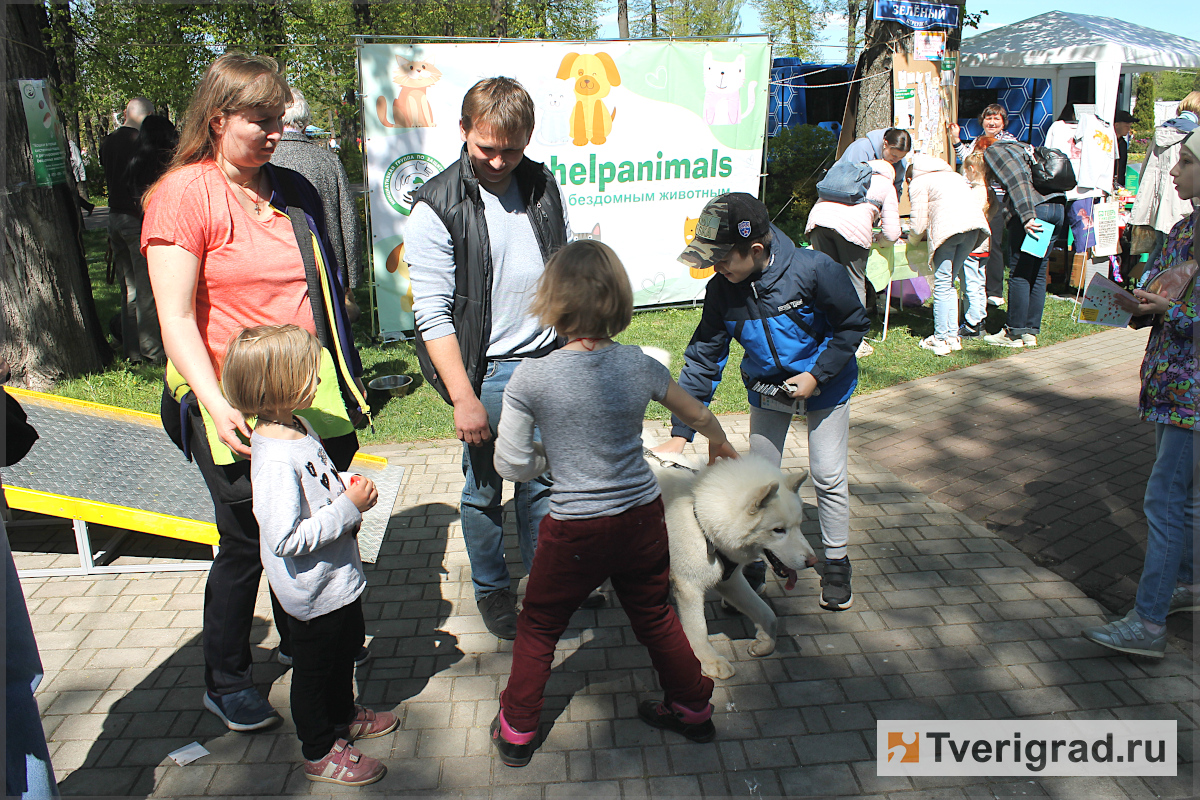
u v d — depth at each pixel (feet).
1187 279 9.37
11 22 19.90
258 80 7.72
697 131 27.17
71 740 9.08
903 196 27.40
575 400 7.57
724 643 10.94
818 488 11.45
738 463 9.41
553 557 7.96
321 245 8.95
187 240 7.79
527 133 9.12
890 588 12.19
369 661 10.55
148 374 22.34
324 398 8.77
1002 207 27.09
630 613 8.49
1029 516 14.37
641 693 9.89
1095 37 33.71
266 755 8.87
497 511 10.78
